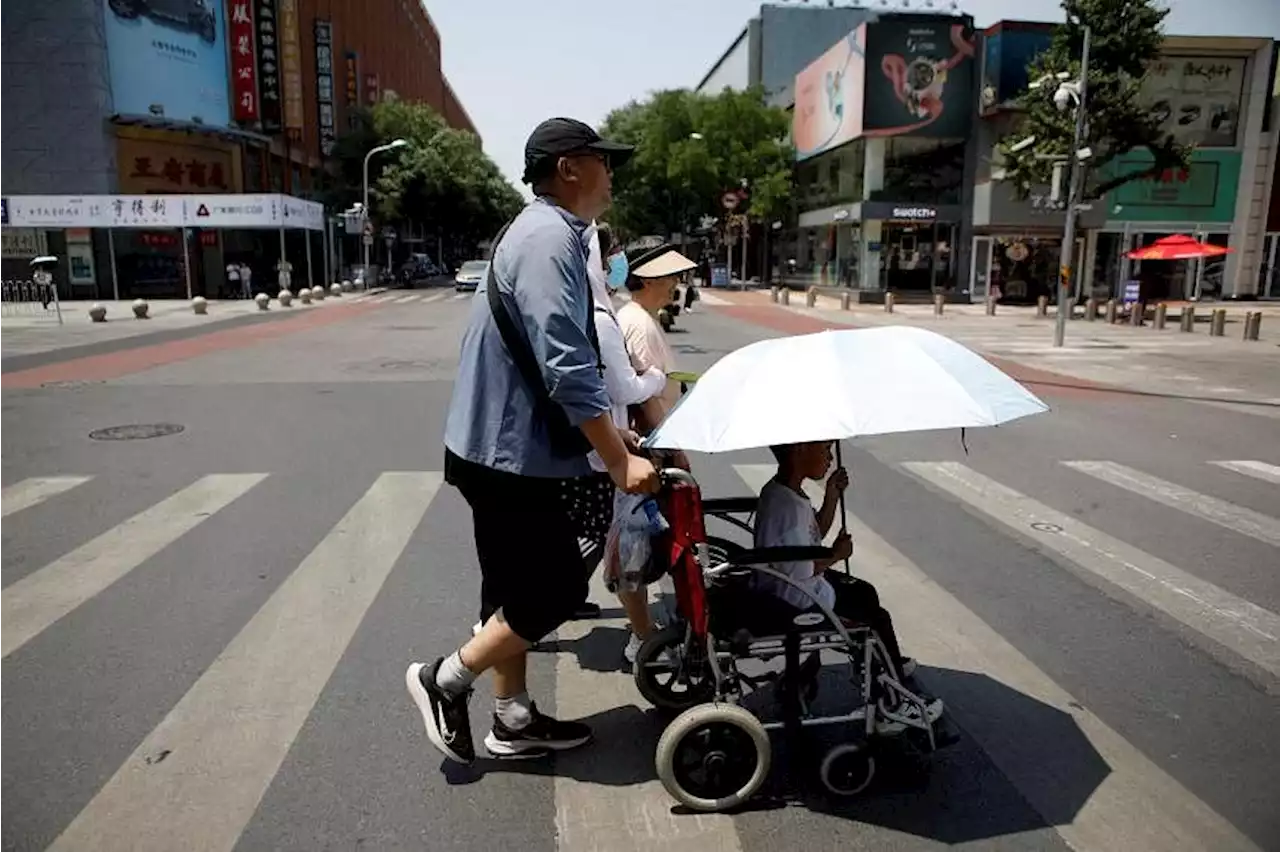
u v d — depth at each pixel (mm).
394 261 59188
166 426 9023
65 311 26812
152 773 3002
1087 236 32219
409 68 78938
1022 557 5254
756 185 39656
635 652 3803
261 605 4434
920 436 8844
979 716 3430
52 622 4219
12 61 31641
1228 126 31844
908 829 2748
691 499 2854
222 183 37625
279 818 2775
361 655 3895
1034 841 2686
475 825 2758
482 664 2914
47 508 6105
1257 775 3035
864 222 32750
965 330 21734
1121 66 23797
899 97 31672
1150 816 2807
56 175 32438
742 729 2777
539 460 2738
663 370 3867
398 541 5434
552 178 2771
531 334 2584
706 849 2652
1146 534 5719
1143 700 3555
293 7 41750
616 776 3039
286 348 16406
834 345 2777
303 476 7012
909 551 5355
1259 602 4570
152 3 33625
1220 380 13164
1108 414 10227
